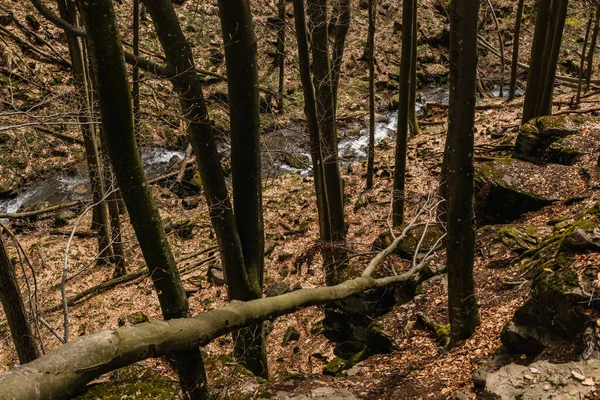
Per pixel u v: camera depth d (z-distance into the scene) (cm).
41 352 619
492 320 672
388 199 1395
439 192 1084
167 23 557
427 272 884
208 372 531
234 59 597
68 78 1753
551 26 1295
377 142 1848
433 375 604
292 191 1538
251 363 731
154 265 394
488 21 2594
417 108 2106
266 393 500
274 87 2031
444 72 2330
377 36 2417
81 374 273
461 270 616
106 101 343
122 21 2092
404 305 826
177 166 1577
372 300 893
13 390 237
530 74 1355
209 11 2286
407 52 1073
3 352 961
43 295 1138
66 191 1562
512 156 1325
